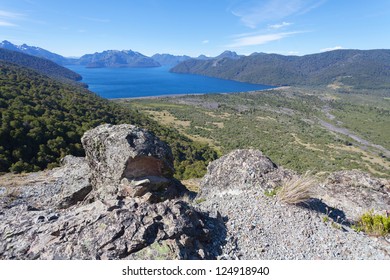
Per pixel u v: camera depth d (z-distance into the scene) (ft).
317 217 22.88
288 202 24.07
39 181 50.06
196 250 16.56
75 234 16.69
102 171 30.07
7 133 100.94
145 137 30.53
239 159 31.83
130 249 15.33
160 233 16.61
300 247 18.71
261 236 19.67
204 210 23.03
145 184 27.91
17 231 17.90
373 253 18.40
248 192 26.63
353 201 28.27
